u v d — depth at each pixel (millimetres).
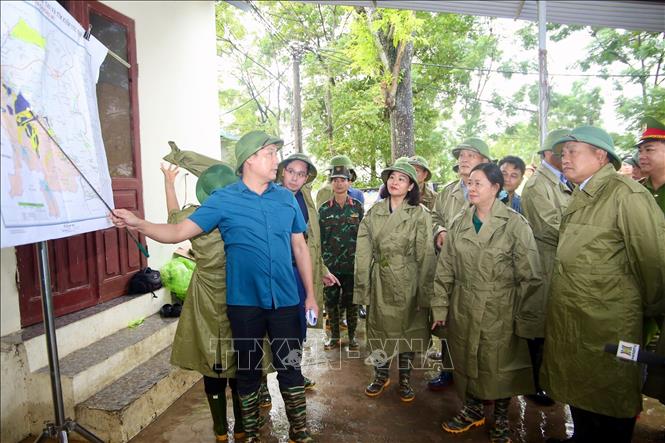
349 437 2623
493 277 2445
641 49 12812
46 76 1700
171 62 4559
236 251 2137
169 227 2043
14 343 2566
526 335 2428
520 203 3061
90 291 3365
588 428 2254
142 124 4125
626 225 1971
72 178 1795
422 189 3975
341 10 15125
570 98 17688
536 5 5285
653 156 2629
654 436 2611
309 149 14914
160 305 3904
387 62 8688
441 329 2982
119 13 3824
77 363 2762
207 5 5254
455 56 14461
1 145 1399
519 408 2986
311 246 3123
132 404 2631
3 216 1359
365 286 3068
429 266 2922
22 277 2791
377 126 12305
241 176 2264
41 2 1683
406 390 3098
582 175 2148
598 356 2059
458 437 2623
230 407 3051
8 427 2500
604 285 2035
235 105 16656
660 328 2205
